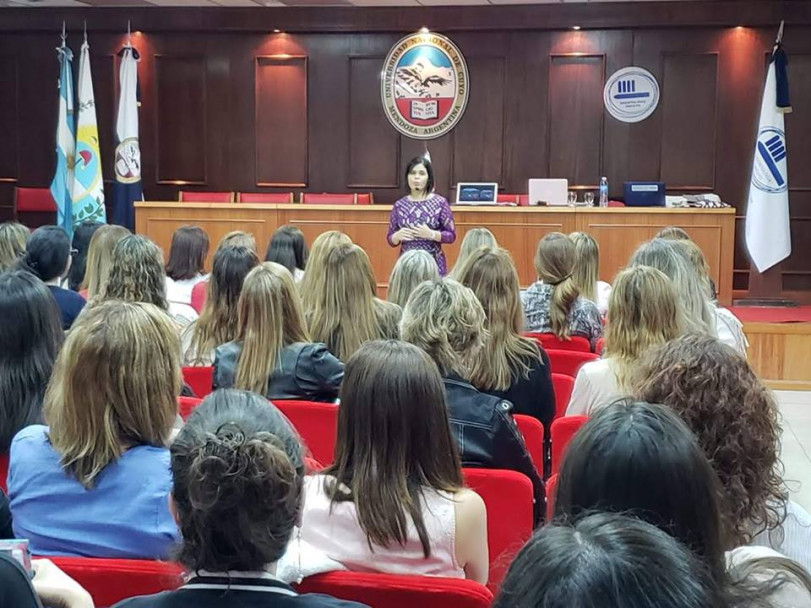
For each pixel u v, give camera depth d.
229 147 9.77
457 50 9.33
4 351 2.04
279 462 1.08
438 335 2.24
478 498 1.59
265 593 1.08
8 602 1.02
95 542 1.56
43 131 9.99
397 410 1.54
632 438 1.01
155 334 1.64
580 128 9.26
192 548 1.09
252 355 2.63
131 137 8.88
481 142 9.42
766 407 1.49
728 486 1.42
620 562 0.65
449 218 6.27
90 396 1.58
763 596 0.89
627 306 2.56
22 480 1.61
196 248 4.57
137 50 9.69
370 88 9.52
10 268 3.88
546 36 9.20
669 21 8.80
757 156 7.88
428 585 1.32
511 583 0.68
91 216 8.76
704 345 1.53
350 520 1.56
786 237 7.86
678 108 9.09
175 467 1.14
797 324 6.26
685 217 7.34
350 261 3.05
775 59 7.78
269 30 9.43
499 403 2.16
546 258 3.93
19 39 9.91
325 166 9.69
